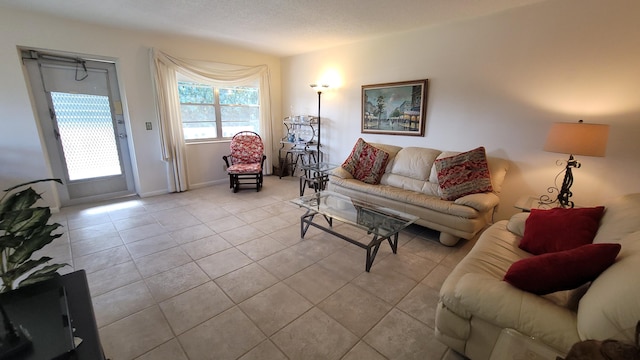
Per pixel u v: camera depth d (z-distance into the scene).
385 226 2.44
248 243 2.76
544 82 2.70
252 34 3.79
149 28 3.55
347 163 3.92
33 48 3.10
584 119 2.54
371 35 3.78
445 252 2.68
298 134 5.27
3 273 1.12
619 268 1.04
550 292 1.26
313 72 4.88
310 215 2.97
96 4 2.78
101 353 0.83
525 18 2.71
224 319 1.76
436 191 3.17
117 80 3.83
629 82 2.30
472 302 1.29
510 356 1.12
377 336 1.65
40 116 3.35
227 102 5.01
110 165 3.98
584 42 2.45
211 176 4.95
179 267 2.33
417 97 3.59
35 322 0.91
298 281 2.17
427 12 2.88
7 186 3.13
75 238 2.80
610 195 2.50
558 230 1.78
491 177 2.91
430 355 1.53
